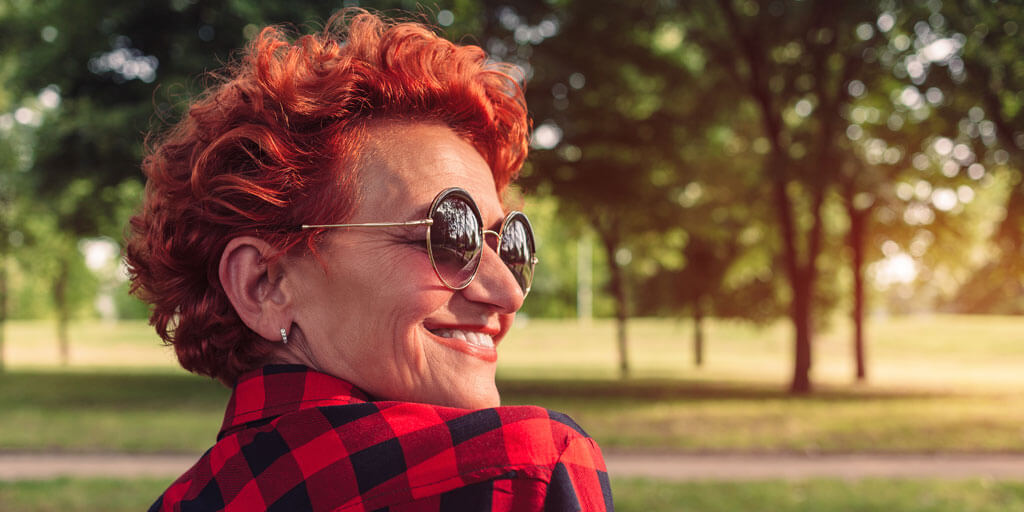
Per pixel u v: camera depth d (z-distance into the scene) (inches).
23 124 783.7
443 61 32.9
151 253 32.3
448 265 29.3
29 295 2375.7
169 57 581.6
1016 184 730.2
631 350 1895.9
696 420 544.4
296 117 29.8
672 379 1052.5
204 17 565.0
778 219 919.0
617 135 743.7
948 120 698.2
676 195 882.8
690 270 1224.8
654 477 343.6
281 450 26.9
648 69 744.3
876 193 880.9
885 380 1136.8
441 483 24.8
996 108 656.4
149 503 281.1
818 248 834.2
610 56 730.8
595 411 608.4
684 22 773.3
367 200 29.4
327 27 34.6
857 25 696.4
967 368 1467.8
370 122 30.6
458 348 30.0
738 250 1162.0
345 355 29.3
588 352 1825.8
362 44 32.2
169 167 31.8
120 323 2906.0
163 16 566.6
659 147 761.0
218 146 29.5
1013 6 605.6
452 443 25.4
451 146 31.4
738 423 528.4
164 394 687.1
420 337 29.3
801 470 368.2
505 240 32.9
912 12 654.5
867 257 1049.5
